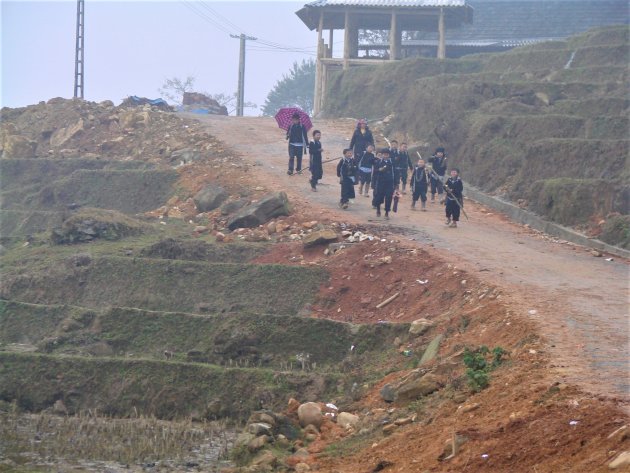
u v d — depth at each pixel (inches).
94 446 1003.3
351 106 3184.1
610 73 2664.9
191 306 1528.1
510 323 1021.8
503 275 1310.3
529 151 2025.1
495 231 1727.4
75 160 2677.2
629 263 1437.0
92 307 1584.6
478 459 658.8
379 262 1478.8
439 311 1266.0
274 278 1518.2
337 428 957.2
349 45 3408.0
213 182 2194.9
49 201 2472.9
